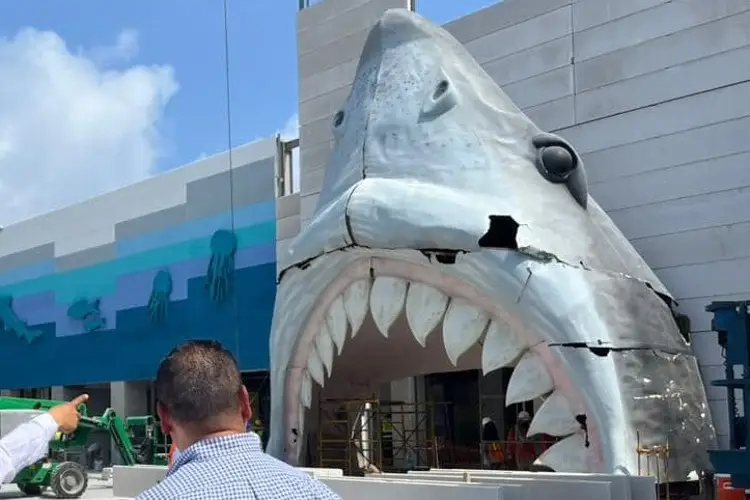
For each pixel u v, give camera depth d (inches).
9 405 608.4
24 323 943.7
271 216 659.4
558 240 188.2
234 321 685.3
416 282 189.2
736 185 303.6
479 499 136.3
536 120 362.0
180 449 70.2
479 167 194.2
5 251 981.2
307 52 474.3
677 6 323.3
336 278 201.0
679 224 316.5
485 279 179.2
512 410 481.4
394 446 442.3
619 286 193.2
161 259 765.3
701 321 307.4
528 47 367.2
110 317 827.4
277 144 658.8
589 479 152.6
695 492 205.2
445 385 530.6
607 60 341.4
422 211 184.7
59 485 581.0
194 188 732.0
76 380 867.4
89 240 856.3
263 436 601.9
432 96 207.0
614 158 336.5
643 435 177.6
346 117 223.6
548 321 174.7
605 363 175.0
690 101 317.4
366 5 443.8
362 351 256.5
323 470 178.1
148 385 835.4
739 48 306.5
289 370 215.6
